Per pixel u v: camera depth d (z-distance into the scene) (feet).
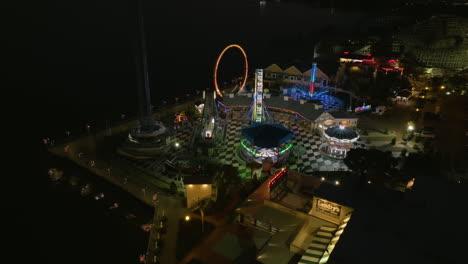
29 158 251.80
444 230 119.55
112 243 173.99
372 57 439.63
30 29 653.30
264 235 164.86
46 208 198.49
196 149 250.57
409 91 354.74
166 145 253.24
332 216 154.81
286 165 232.53
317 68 378.32
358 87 370.12
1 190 213.87
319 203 156.56
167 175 223.92
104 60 526.98
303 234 153.48
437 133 278.87
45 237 179.01
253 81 434.30
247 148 241.14
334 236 140.15
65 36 636.48
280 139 223.10
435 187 143.74
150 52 610.65
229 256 155.74
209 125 258.98
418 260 106.11
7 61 489.67
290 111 297.94
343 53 467.11
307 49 645.51
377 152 196.13
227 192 199.00
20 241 176.76
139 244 173.17
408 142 265.95
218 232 170.91
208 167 210.79
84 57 535.19
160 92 428.56
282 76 399.85
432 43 434.71
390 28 524.93
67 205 200.95
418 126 291.38
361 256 107.86
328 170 227.81
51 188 215.92
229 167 200.64
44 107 361.30
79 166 233.14
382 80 379.35
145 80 249.55
